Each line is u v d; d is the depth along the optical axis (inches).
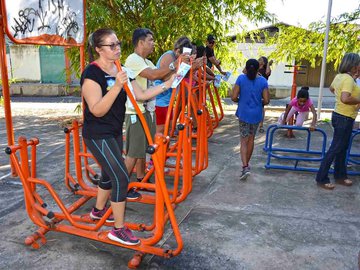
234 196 159.6
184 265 108.8
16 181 175.0
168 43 304.7
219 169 194.9
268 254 115.0
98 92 98.3
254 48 496.4
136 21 301.6
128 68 123.6
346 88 150.8
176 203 137.5
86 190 157.9
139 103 139.7
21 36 148.9
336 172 173.9
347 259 112.9
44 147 239.0
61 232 126.9
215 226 132.4
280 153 226.7
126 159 148.7
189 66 117.1
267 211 145.3
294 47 364.2
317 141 257.1
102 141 102.7
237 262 110.6
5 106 159.5
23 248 118.0
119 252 116.0
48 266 108.7
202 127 164.6
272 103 544.1
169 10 275.1
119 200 105.2
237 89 169.9
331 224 135.0
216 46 328.5
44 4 159.8
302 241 123.0
